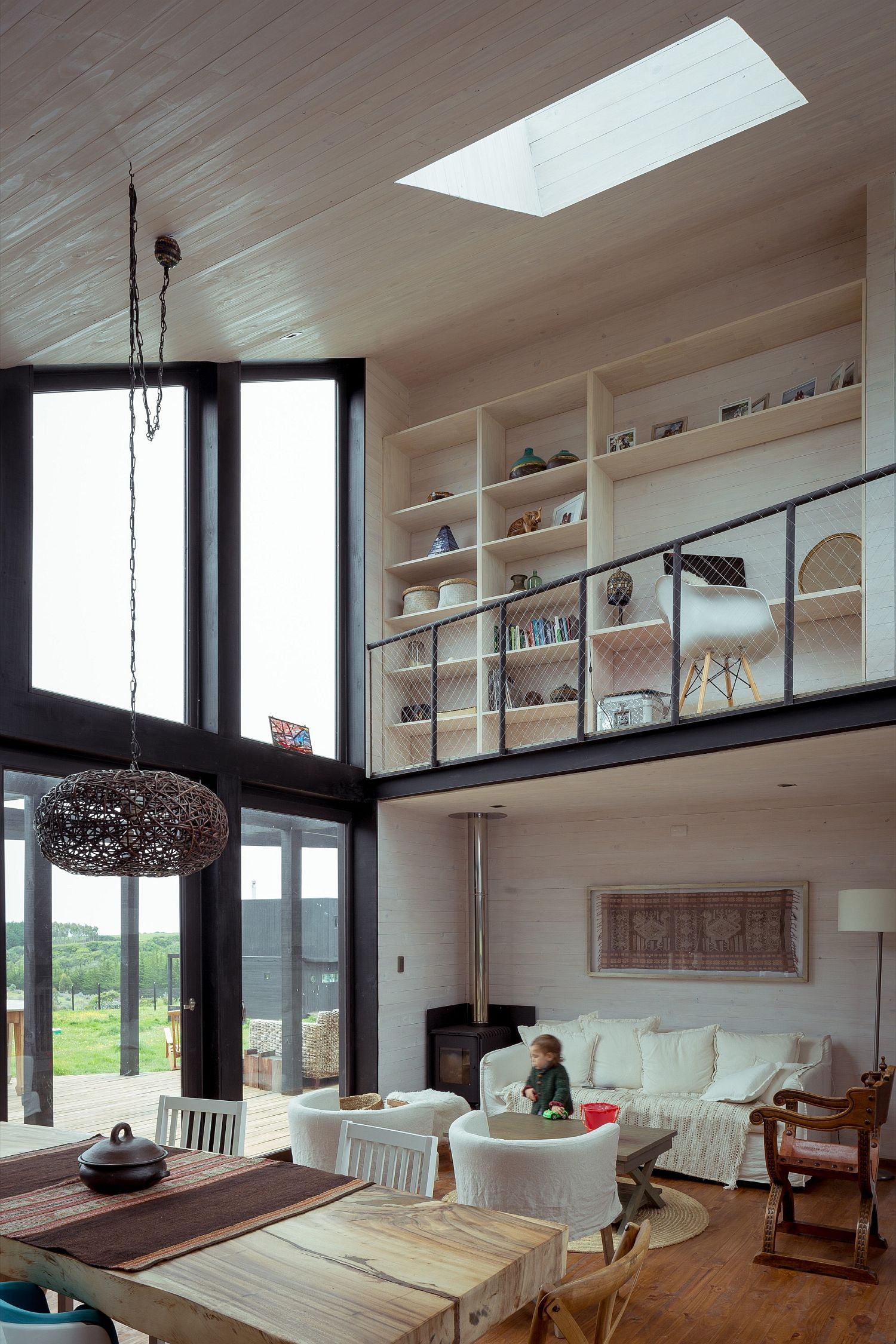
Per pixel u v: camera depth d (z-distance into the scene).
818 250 6.98
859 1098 4.56
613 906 7.85
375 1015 7.25
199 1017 5.95
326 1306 2.02
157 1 2.69
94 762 5.41
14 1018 4.84
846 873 6.99
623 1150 4.88
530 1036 7.47
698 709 5.91
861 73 5.17
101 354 5.71
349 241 5.49
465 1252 2.33
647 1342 3.80
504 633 6.48
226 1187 2.83
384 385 8.31
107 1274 2.21
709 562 6.80
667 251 7.00
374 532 8.01
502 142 5.91
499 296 7.31
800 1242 4.88
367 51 3.11
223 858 6.08
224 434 6.65
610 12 3.24
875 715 4.79
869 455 6.07
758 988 7.19
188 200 3.82
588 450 7.33
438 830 8.27
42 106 3.07
